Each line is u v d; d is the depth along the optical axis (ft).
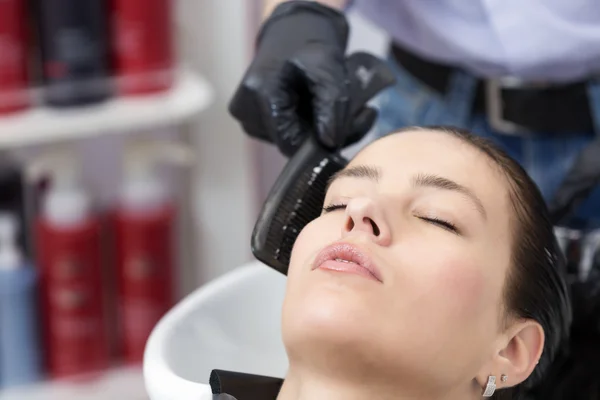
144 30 4.94
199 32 5.42
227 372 2.68
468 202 2.52
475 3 3.36
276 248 2.76
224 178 5.73
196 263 5.90
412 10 3.47
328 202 2.72
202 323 2.94
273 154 5.47
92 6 4.84
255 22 5.30
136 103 5.02
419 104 3.63
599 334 3.10
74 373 5.26
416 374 2.35
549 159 3.45
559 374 3.11
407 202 2.53
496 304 2.50
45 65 4.86
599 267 3.07
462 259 2.42
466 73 3.51
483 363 2.51
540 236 2.67
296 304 2.40
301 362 2.40
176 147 5.22
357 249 2.37
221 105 5.57
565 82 3.35
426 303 2.35
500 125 3.44
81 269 5.12
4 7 4.68
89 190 5.55
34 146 5.37
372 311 2.29
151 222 5.21
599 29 3.24
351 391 2.35
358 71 3.02
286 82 2.96
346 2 3.39
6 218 5.05
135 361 5.44
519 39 3.30
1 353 5.14
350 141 3.02
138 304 5.32
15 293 5.05
